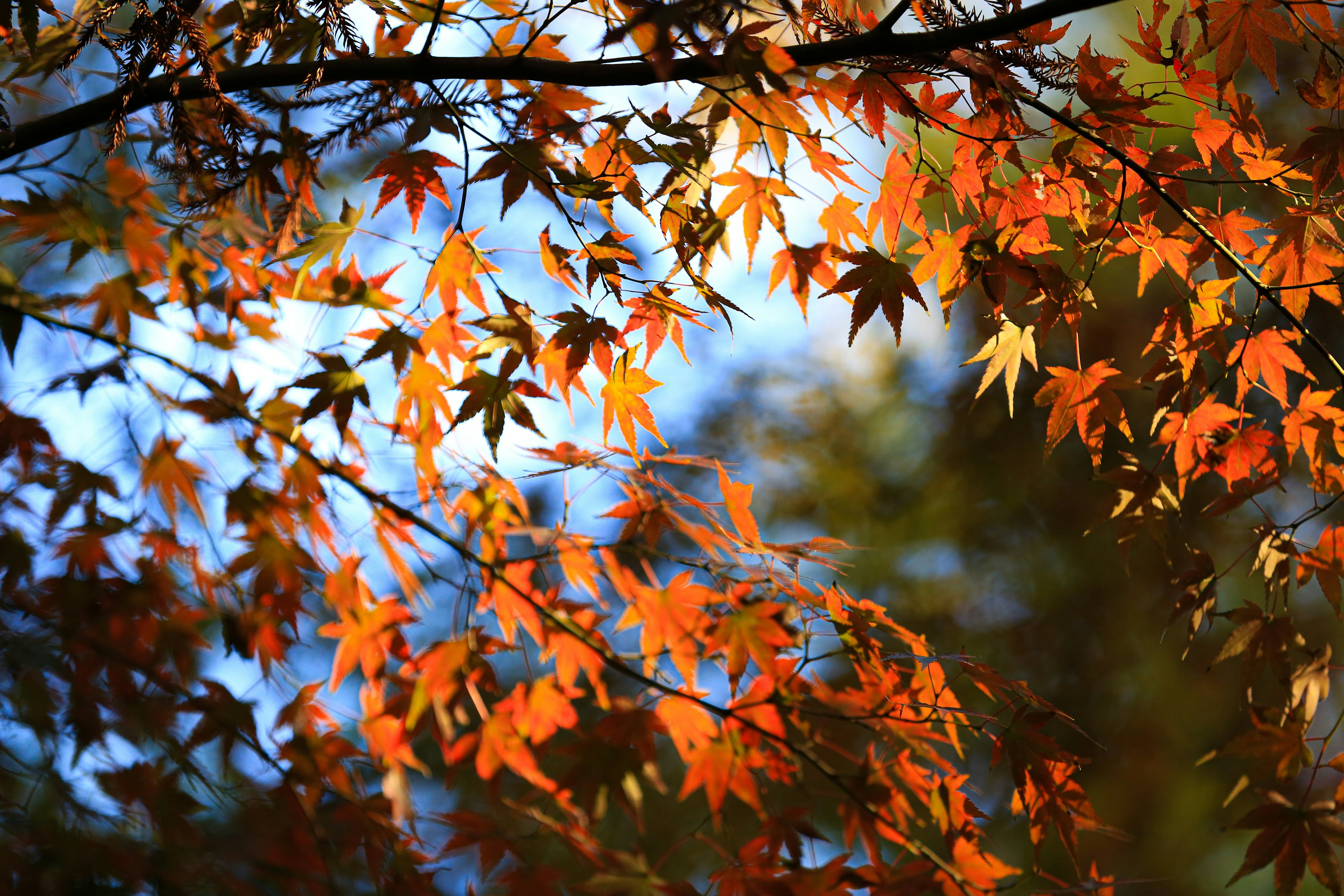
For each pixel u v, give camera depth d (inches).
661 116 100.3
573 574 101.1
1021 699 101.4
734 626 100.4
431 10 101.0
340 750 100.6
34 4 99.3
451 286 100.3
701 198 100.4
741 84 98.3
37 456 100.7
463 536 101.3
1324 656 100.3
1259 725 100.1
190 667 101.3
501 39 101.3
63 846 97.0
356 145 100.4
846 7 100.0
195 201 100.5
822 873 99.7
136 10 99.0
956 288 101.5
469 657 100.4
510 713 100.5
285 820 99.1
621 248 100.7
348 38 99.0
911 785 101.3
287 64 100.3
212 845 98.5
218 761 100.0
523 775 100.3
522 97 100.4
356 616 101.0
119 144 99.2
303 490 100.7
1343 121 100.1
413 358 100.2
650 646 100.9
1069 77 99.3
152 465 100.7
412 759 100.7
